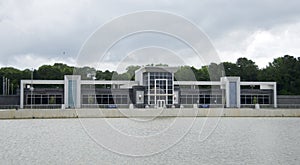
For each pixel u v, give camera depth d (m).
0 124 44.94
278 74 105.38
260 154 24.73
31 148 27.00
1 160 23.00
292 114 57.94
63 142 30.05
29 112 53.03
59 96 73.62
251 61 115.50
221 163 22.03
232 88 73.75
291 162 22.27
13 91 113.12
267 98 78.81
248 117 56.66
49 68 114.31
